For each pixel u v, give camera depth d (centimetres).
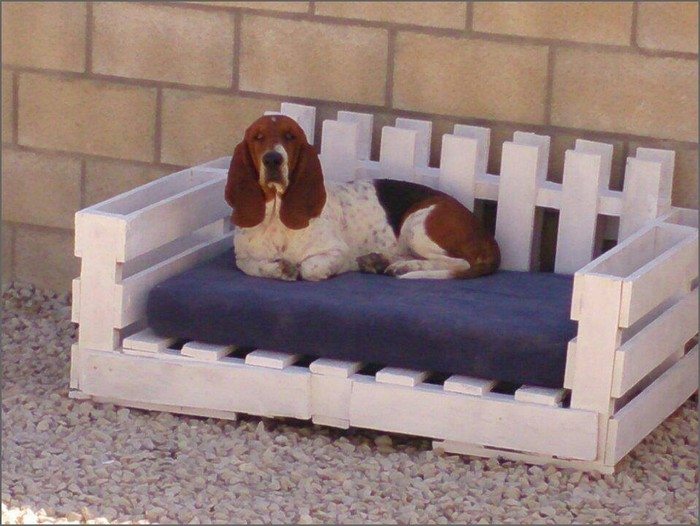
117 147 824
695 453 630
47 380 705
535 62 741
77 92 823
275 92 791
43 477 577
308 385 621
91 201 835
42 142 837
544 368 591
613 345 575
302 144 675
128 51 810
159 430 637
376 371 655
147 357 646
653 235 670
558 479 585
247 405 632
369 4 764
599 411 583
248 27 787
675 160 724
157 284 664
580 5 726
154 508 545
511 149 724
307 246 680
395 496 568
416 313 610
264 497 565
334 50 776
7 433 627
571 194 716
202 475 584
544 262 759
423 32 758
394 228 718
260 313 628
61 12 815
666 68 718
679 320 643
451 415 602
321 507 555
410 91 768
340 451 618
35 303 834
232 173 678
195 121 808
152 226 663
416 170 752
